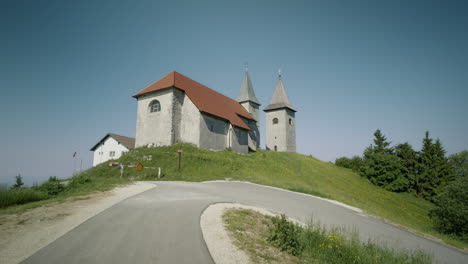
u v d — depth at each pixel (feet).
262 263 16.94
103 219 22.85
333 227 30.45
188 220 23.54
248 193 45.96
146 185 45.80
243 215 27.20
